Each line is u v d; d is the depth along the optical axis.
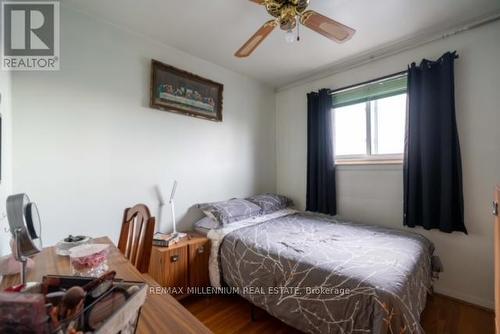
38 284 0.60
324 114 2.82
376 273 1.31
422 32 2.10
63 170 1.71
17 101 1.54
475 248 1.99
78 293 0.47
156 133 2.23
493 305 1.91
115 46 1.97
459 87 2.04
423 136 2.12
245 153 3.07
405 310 1.12
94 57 1.86
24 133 1.56
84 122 1.81
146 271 1.38
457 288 2.07
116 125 1.97
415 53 2.28
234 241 1.99
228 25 2.00
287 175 3.39
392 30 2.07
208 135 2.66
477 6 1.77
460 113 2.03
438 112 2.09
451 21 1.95
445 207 2.01
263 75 3.05
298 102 3.25
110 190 1.93
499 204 1.05
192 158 2.51
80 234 1.78
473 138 1.98
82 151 1.80
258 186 3.24
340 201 2.80
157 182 2.23
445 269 2.12
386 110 2.52
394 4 1.74
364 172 2.61
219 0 1.70
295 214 2.84
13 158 1.52
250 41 1.66
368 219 2.58
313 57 2.56
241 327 1.75
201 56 2.54
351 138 2.78
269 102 3.42
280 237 1.98
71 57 1.75
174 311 0.73
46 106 1.65
